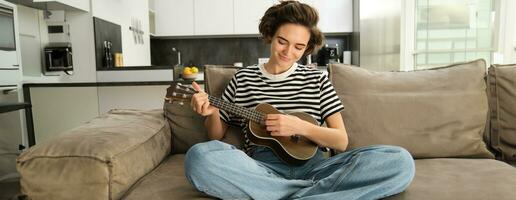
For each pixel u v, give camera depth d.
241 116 1.25
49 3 2.50
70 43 2.88
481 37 3.60
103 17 3.04
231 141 1.38
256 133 1.20
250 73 1.34
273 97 1.28
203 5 4.35
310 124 1.17
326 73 1.47
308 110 1.27
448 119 1.42
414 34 3.69
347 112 1.44
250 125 1.22
